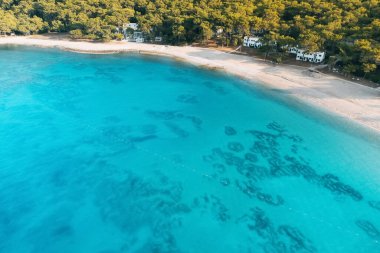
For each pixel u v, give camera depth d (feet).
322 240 143.43
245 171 184.65
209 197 165.17
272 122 240.94
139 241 139.03
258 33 431.43
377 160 195.72
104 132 219.41
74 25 477.36
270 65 358.23
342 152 203.21
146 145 206.28
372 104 261.65
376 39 310.65
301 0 426.10
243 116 249.34
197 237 142.20
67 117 237.45
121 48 439.63
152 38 471.21
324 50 346.95
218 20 402.72
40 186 167.94
